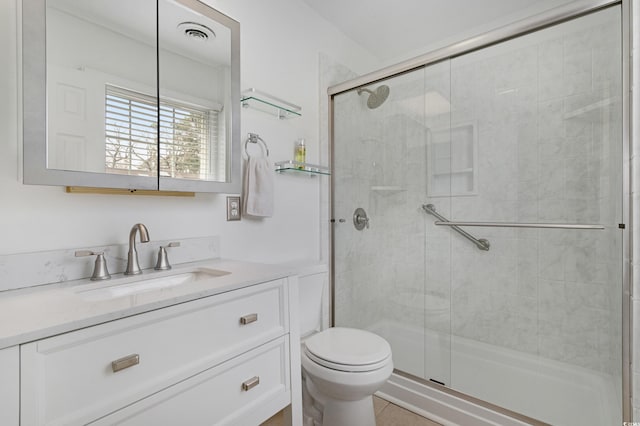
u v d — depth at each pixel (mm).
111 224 1131
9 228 925
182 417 798
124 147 1083
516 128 1597
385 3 1967
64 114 948
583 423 1440
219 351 887
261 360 1007
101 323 659
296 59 1890
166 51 1209
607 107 1325
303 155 1826
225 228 1502
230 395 912
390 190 2004
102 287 990
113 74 1063
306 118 1962
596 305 1475
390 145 1981
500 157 1657
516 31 1496
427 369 1878
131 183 1090
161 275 1132
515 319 1711
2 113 919
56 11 940
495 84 1638
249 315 975
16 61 937
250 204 1541
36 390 576
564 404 1521
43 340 584
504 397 1604
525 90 1559
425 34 2316
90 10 1019
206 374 849
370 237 2068
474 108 1706
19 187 945
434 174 1859
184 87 1256
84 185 979
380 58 2639
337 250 2162
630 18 1188
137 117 1119
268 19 1715
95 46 1024
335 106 2152
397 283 2023
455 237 1853
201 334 844
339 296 2154
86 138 993
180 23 1256
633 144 1176
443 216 1854
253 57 1628
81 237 1061
